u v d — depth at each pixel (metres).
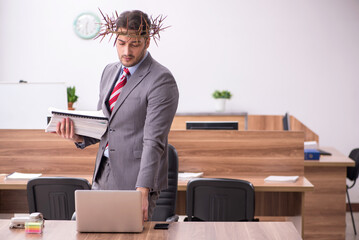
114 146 2.20
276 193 3.97
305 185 3.48
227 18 6.55
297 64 6.53
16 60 6.58
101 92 2.38
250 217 3.07
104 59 6.57
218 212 3.13
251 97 6.58
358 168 4.79
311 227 4.42
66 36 6.57
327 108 6.52
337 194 4.40
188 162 3.87
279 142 3.83
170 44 6.57
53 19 6.57
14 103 4.14
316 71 6.52
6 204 4.00
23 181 3.57
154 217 3.03
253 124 6.26
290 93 6.55
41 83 4.14
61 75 6.59
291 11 6.51
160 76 2.15
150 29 2.16
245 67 6.57
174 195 3.04
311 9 6.49
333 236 4.42
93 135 2.18
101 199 1.81
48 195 3.15
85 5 6.56
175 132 3.86
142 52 2.16
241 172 3.85
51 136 3.86
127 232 1.83
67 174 3.85
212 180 3.10
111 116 2.20
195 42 6.56
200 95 6.59
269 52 6.54
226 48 6.57
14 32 6.56
